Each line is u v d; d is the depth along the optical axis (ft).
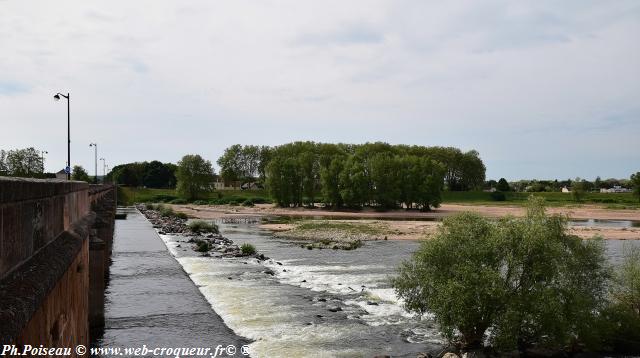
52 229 33.35
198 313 88.99
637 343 78.18
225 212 433.07
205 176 571.28
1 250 20.40
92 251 79.61
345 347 74.64
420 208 470.80
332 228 268.82
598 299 82.48
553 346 76.43
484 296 73.41
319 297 104.32
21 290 21.53
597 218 385.09
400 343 77.46
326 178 462.60
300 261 159.02
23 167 295.48
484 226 83.25
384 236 238.48
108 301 95.96
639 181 571.69
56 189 34.42
